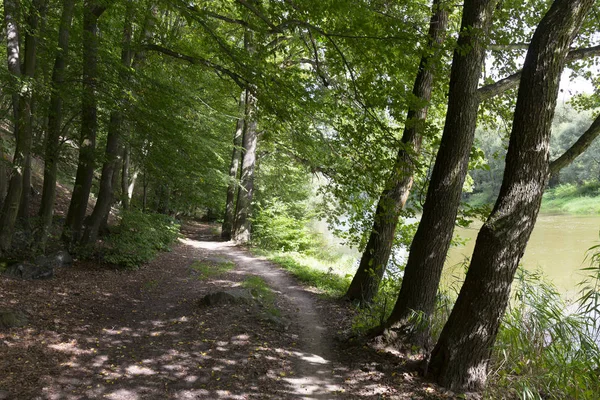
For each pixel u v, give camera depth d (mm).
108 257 10172
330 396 4316
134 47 8555
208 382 4520
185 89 10117
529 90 4094
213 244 19156
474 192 43844
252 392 4348
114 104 8414
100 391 4164
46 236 9312
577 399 4258
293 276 11211
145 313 7008
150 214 14305
